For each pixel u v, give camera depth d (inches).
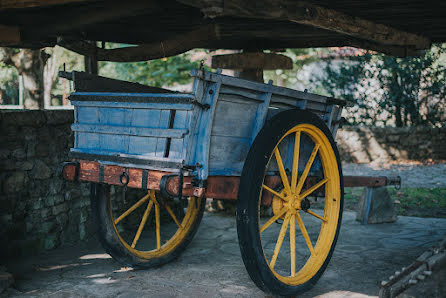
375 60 466.6
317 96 142.6
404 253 177.5
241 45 244.5
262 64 217.6
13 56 290.5
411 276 104.1
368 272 155.6
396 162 435.2
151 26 209.0
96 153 130.8
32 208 169.6
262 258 117.0
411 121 466.0
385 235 205.0
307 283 133.6
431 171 388.8
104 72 629.0
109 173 128.2
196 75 108.7
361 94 468.4
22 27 169.6
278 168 135.4
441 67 446.0
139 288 138.0
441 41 225.1
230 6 115.3
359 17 166.6
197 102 112.3
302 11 137.4
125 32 221.6
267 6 125.1
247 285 142.0
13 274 146.9
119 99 125.6
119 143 127.3
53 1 144.0
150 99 118.8
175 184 112.3
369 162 446.3
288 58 225.9
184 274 152.3
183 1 112.7
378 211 227.6
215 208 253.1
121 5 162.4
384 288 102.9
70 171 135.6
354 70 466.6
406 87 456.1
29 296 129.6
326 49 549.3
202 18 189.0
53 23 168.7
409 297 102.3
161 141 117.6
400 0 146.9
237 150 127.2
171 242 166.6
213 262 166.1
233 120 123.3
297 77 585.9
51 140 179.2
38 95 292.7
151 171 119.0
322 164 146.5
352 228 218.2
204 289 138.1
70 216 187.9
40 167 172.7
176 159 112.8
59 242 181.6
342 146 451.8
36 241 170.6
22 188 165.8
